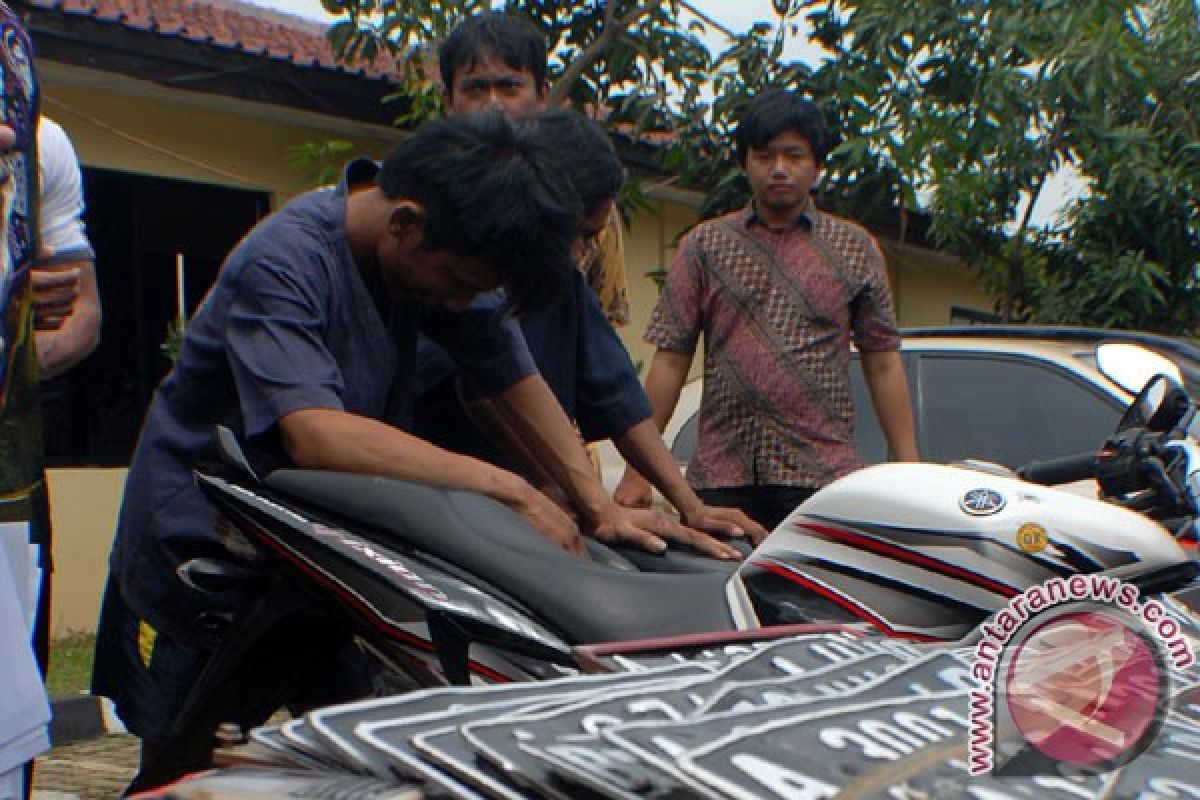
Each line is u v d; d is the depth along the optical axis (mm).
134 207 7750
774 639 1719
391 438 2109
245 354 2174
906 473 2018
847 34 6961
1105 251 9188
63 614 7254
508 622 1865
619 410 2957
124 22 6781
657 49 6812
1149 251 9250
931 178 6988
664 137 8633
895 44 6805
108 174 7562
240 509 2037
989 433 4816
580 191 2748
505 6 6926
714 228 3830
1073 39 7059
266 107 7770
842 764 1185
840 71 6773
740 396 3742
